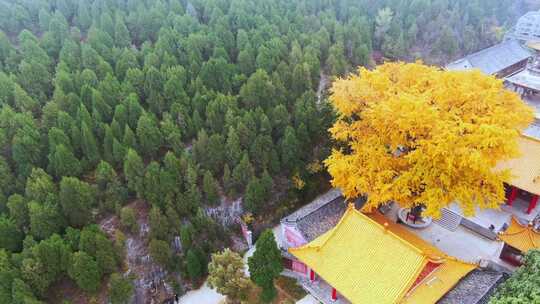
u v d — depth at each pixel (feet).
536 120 208.13
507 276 120.88
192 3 247.09
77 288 131.44
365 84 141.59
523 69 285.43
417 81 144.25
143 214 149.89
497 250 143.95
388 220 139.23
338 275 116.26
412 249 109.29
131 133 157.28
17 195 132.46
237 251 154.20
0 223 125.80
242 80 186.60
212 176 155.53
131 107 163.73
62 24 209.05
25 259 119.55
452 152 119.03
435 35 285.23
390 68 154.61
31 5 226.79
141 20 219.20
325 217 146.51
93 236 127.85
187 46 199.72
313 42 218.59
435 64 272.92
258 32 214.28
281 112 166.81
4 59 189.47
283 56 207.92
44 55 186.70
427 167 125.49
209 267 129.29
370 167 133.49
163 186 144.87
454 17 293.23
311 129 168.76
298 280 139.85
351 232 120.98
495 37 304.50
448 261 118.21
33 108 166.09
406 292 106.93
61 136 149.38
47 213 130.72
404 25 288.51
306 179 168.55
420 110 120.88
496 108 127.75
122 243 135.54
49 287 129.18
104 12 221.66
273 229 160.97
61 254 123.95
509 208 158.71
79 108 157.48
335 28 238.27
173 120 166.81
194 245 143.02
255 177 153.79
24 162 145.69
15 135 147.23
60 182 136.67
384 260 112.68
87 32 217.15
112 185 147.33
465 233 151.12
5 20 218.79
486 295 113.39
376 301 107.86
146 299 137.80
